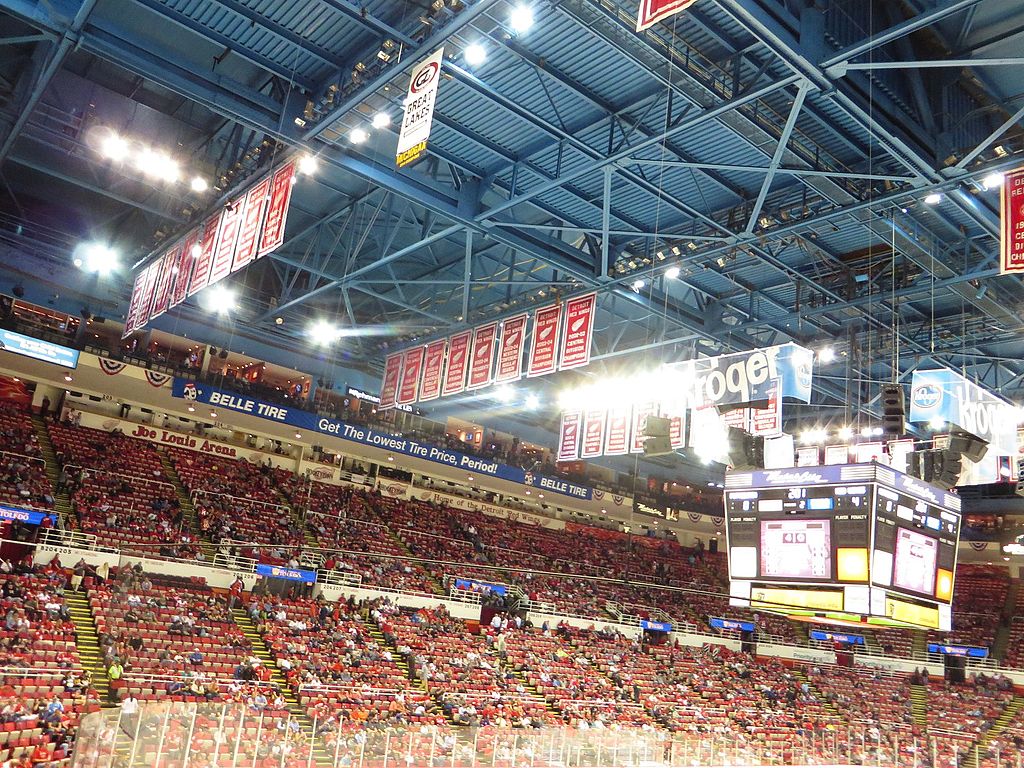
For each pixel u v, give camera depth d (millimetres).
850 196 21125
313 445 42562
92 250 33219
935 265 23484
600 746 19906
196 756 13875
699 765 22609
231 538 32594
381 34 18750
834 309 27406
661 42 17578
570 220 26078
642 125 20984
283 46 19969
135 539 29328
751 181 23078
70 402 35969
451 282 27250
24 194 31734
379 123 19281
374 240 31047
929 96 19109
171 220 29688
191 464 37094
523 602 37625
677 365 16141
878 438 33438
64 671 19641
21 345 31562
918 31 18078
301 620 28797
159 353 37000
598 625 39906
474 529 44812
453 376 29562
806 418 40031
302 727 17516
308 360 41312
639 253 27047
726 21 17328
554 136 21344
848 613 13914
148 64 18922
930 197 19625
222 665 23547
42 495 28984
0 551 24938
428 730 17234
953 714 41125
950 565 15320
